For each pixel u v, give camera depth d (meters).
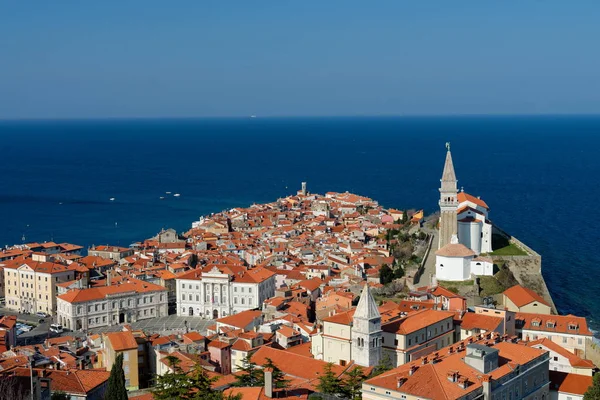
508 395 137.75
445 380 129.38
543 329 194.75
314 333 187.62
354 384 142.50
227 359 188.25
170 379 135.12
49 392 127.56
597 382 148.38
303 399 133.88
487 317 185.38
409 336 165.75
